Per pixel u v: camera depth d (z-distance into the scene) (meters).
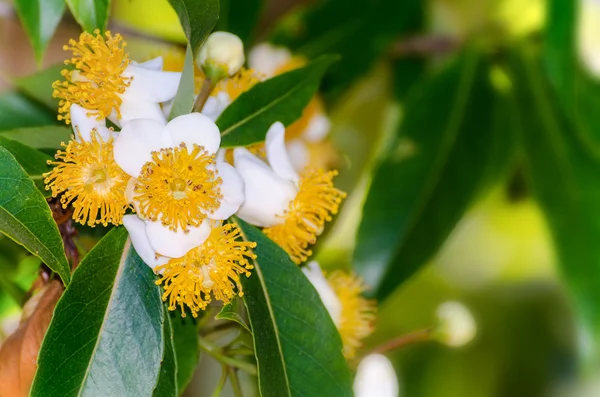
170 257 0.52
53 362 0.51
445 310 0.64
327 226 0.64
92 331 0.51
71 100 0.53
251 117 0.55
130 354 0.52
